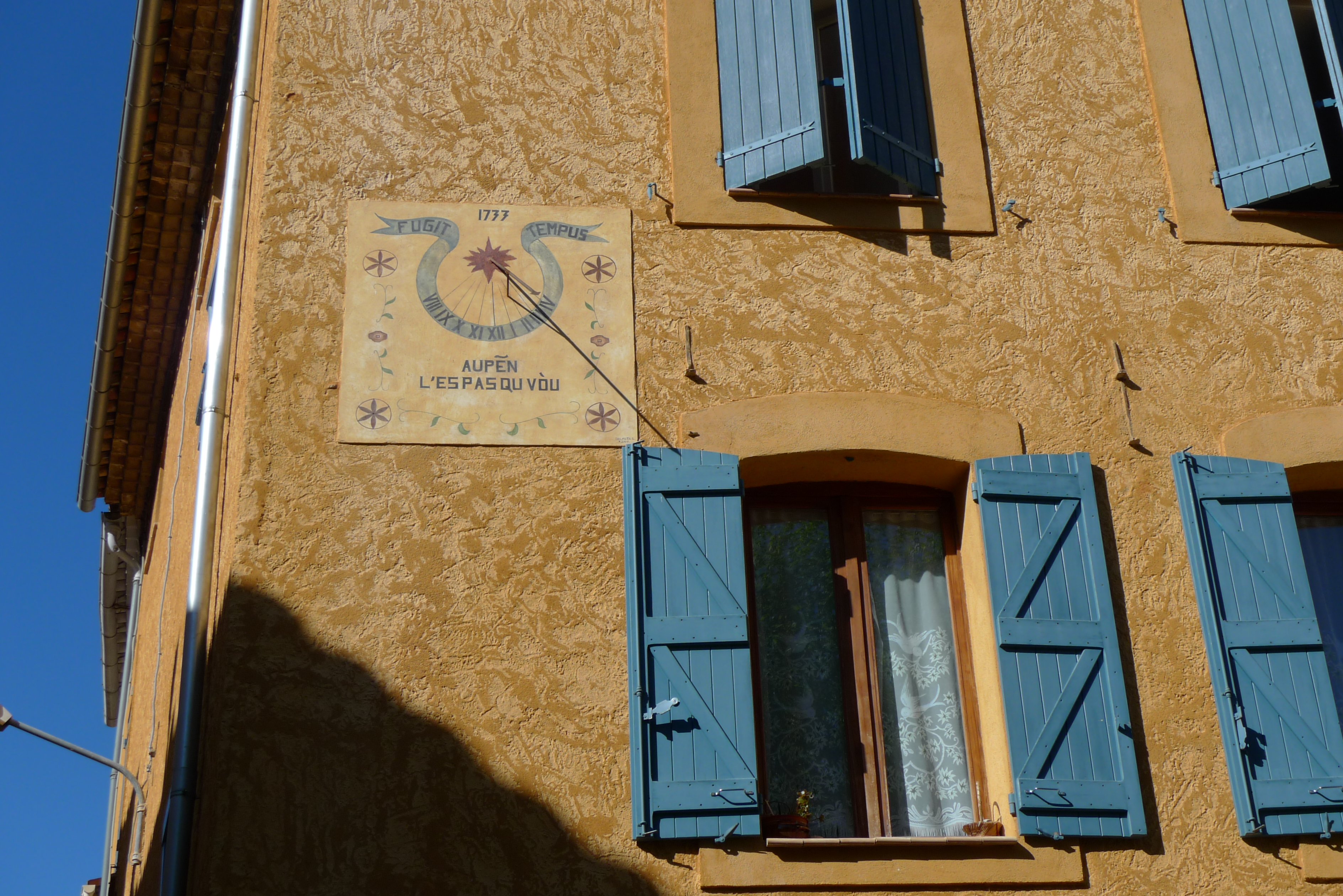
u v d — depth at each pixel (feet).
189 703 22.65
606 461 23.22
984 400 24.57
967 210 25.93
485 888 20.43
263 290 23.58
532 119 25.64
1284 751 22.38
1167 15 28.09
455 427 23.07
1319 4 27.02
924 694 23.50
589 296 24.32
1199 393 25.11
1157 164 26.91
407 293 23.89
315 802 20.53
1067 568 23.24
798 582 23.98
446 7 26.35
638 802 20.90
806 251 25.20
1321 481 25.34
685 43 26.50
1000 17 27.89
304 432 22.70
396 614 21.81
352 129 25.05
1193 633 23.27
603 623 22.17
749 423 23.71
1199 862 21.76
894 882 20.89
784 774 22.77
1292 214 26.63
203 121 31.01
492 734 21.31
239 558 21.79
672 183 25.41
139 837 32.27
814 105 25.35
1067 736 22.11
